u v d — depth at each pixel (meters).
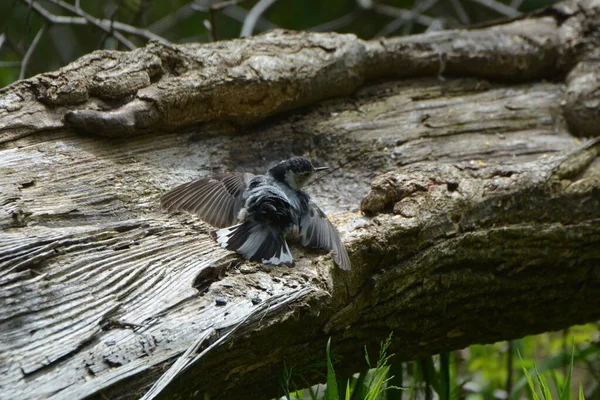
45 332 6.36
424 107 11.59
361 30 19.31
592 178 9.85
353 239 8.48
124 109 9.40
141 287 7.10
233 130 10.56
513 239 9.42
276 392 8.14
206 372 6.95
